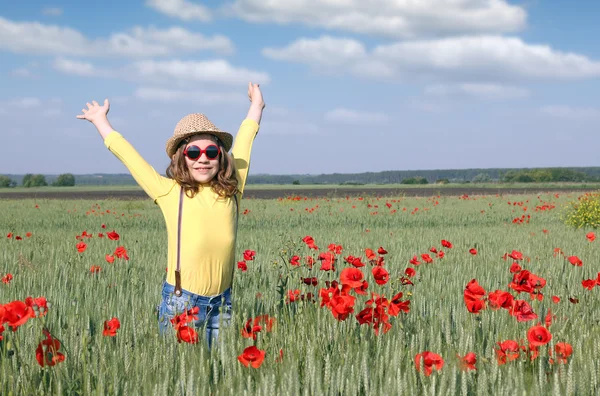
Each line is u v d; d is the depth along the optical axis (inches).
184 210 147.5
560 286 248.4
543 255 378.6
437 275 283.0
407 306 135.3
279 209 997.2
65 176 4923.7
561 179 4234.7
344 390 111.9
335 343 136.6
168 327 142.6
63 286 239.1
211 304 148.4
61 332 150.9
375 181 6766.7
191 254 146.1
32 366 122.3
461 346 137.6
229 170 150.2
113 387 109.7
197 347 133.3
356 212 915.4
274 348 131.4
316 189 2950.3
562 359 122.0
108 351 131.3
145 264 327.6
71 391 111.0
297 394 104.3
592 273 307.7
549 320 148.5
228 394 106.8
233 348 121.6
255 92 178.5
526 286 157.5
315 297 171.3
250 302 207.8
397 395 105.3
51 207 1145.4
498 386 110.7
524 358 133.6
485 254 384.5
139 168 150.1
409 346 140.7
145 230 650.8
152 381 115.4
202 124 147.8
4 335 125.9
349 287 132.7
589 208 656.4
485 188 2876.5
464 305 197.8
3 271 293.4
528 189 2615.7
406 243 454.0
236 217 154.4
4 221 746.8
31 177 4744.1
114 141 152.4
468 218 824.3
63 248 405.1
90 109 158.1
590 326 172.9
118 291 232.2
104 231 621.3
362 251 369.7
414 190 2588.6
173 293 147.3
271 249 380.5
